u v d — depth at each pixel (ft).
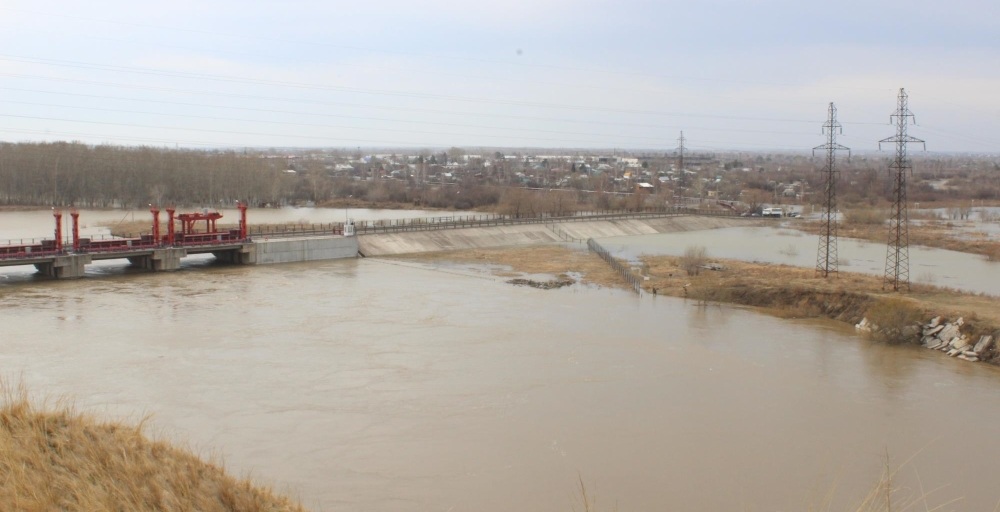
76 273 315.78
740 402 175.01
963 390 185.47
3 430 81.46
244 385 178.91
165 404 164.14
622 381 189.26
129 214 592.19
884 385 188.96
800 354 218.59
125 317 244.01
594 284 336.49
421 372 193.16
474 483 130.93
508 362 203.92
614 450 146.20
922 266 404.16
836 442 151.94
